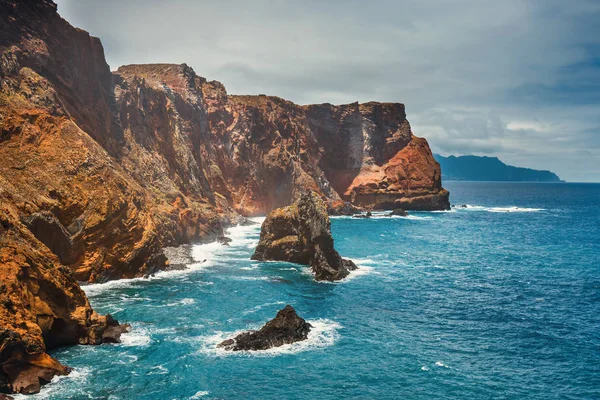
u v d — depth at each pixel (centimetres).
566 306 4984
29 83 5953
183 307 4547
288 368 3338
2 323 2827
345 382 3166
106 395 2842
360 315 4544
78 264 5066
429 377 3272
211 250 7669
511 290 5612
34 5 6731
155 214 6831
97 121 7512
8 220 3534
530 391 3106
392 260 7388
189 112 10969
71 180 5291
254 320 4244
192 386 3025
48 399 2741
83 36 7744
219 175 11750
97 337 3612
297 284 5600
